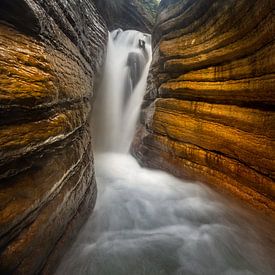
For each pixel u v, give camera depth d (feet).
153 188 28.43
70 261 15.15
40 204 11.46
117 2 65.36
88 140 22.85
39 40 13.74
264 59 17.06
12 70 10.02
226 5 20.11
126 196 26.17
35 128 11.13
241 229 19.71
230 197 21.30
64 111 15.33
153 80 36.76
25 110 10.35
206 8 23.41
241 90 19.76
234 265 16.42
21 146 9.95
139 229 20.27
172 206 24.22
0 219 8.94
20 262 10.24
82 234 17.83
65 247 14.60
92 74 32.09
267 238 17.61
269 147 17.67
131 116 46.73
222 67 22.03
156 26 37.68
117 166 36.32
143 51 56.70
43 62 12.78
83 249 16.84
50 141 12.50
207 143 24.14
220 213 21.97
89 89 26.86
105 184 29.30
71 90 16.81
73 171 16.30
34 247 11.11
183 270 15.80
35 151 11.32
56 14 16.63
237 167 20.77
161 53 32.17
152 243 18.30
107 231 19.71
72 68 19.02
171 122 29.32
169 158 30.17
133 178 31.58
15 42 11.41
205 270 15.92
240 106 20.57
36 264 11.37
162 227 20.71
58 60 15.75
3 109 9.02
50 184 12.25
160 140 31.65
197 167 25.54
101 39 41.37
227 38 20.66
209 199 23.67
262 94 17.84
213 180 23.40
